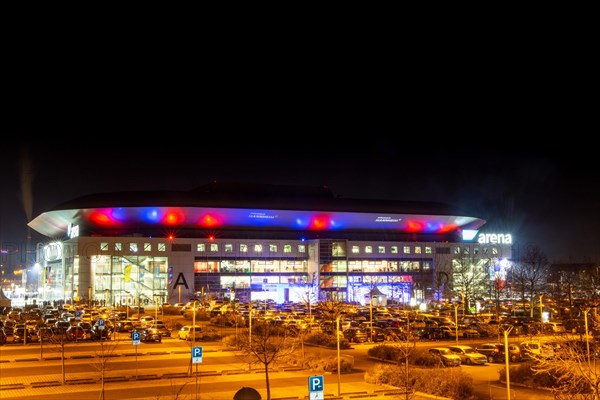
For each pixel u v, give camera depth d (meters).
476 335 76.25
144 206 160.38
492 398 38.00
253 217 170.25
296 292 168.25
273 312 106.69
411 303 134.00
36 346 65.25
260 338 48.59
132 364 51.47
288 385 42.00
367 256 177.00
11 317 97.19
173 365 50.84
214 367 49.56
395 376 42.53
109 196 164.12
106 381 43.06
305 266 174.50
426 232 192.00
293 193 187.38
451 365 52.16
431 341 73.19
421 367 50.47
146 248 160.38
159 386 41.44
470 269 176.62
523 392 39.97
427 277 181.25
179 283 161.62
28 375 45.94
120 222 164.50
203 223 168.50
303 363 49.94
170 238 162.75
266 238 174.88
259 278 169.25
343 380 44.69
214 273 165.62
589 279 126.88
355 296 171.00
